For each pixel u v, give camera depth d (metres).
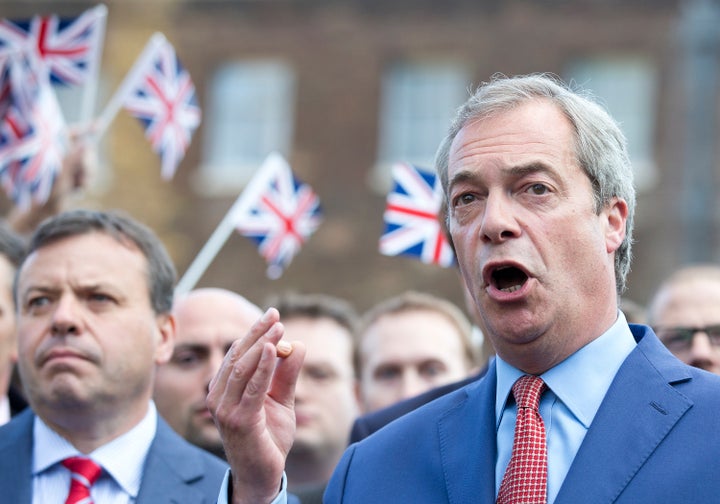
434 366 8.10
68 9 24.36
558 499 4.24
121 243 6.01
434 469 4.59
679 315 7.04
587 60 23.59
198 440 7.15
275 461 4.61
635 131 23.16
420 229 8.48
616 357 4.54
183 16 24.72
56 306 5.82
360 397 8.70
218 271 23.33
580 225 4.49
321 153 24.23
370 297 22.77
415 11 24.28
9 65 8.83
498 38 23.89
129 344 5.83
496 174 4.51
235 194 24.14
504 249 4.42
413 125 24.09
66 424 5.81
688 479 4.15
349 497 4.69
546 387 4.53
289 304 8.53
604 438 4.31
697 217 22.22
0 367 6.89
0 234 7.05
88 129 8.98
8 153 8.82
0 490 5.75
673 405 4.33
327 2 24.53
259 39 24.66
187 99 9.39
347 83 24.38
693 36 22.39
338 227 23.83
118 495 5.78
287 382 4.74
